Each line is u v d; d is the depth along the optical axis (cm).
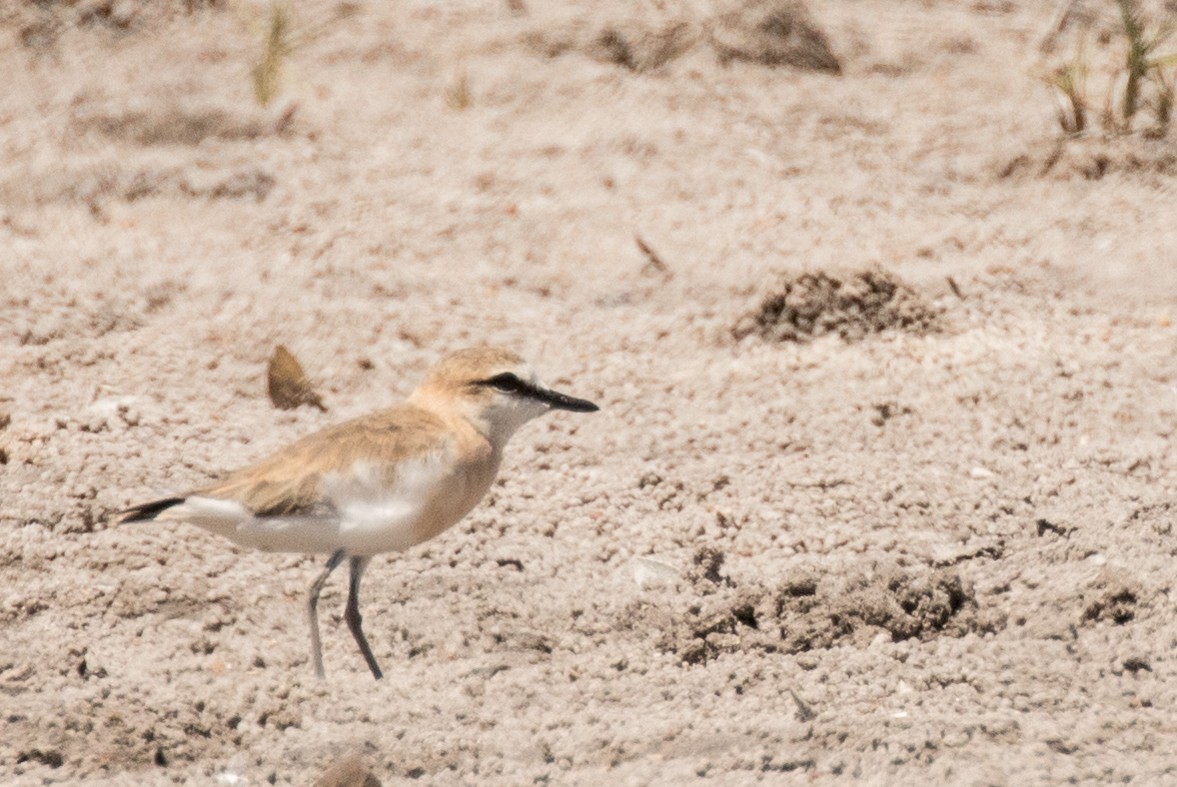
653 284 1368
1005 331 1243
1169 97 1686
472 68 1855
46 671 805
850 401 1144
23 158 1556
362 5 2002
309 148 1631
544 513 1002
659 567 945
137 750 724
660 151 1647
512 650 848
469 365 827
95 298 1242
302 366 1171
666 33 1897
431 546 958
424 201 1524
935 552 956
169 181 1512
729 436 1104
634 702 780
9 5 1866
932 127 1739
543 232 1470
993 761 685
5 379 1114
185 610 880
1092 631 841
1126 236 1443
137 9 1914
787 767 695
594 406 838
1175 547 926
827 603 861
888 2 2095
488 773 709
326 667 827
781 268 1376
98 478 993
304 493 757
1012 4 2114
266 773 714
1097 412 1119
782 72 1878
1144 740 711
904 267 1370
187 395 1121
